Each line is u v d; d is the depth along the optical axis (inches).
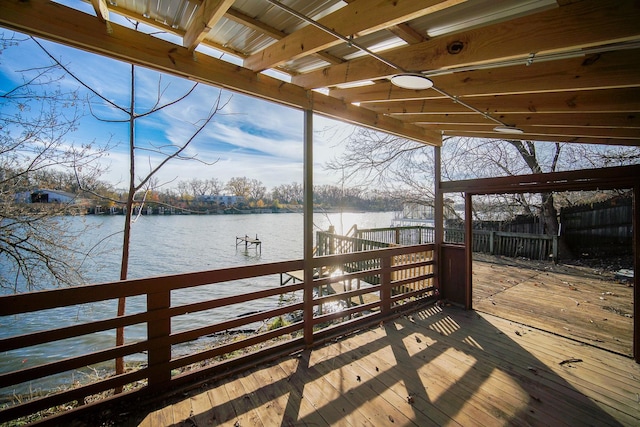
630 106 85.0
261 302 385.7
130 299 388.5
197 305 99.3
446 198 448.8
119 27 76.8
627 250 327.0
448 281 185.0
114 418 81.4
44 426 77.2
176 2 73.9
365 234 390.3
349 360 113.9
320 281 130.4
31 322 304.2
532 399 90.9
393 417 82.5
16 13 63.3
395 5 58.6
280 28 85.4
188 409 85.7
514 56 64.0
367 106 143.8
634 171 115.0
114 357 85.3
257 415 83.1
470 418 82.2
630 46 58.7
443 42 74.8
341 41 70.6
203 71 91.4
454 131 167.0
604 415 84.1
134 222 175.5
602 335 138.5
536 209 396.5
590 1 54.6
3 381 70.4
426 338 134.1
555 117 118.1
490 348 124.5
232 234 1031.6
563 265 313.9
